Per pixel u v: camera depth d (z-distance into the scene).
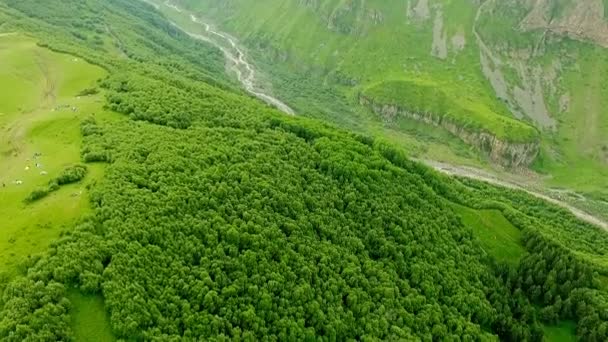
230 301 120.69
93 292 109.62
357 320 136.88
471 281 170.75
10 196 134.62
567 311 174.12
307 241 147.75
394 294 148.62
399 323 142.12
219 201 145.88
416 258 164.50
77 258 112.25
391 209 177.38
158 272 118.31
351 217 168.12
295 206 156.88
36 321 99.81
